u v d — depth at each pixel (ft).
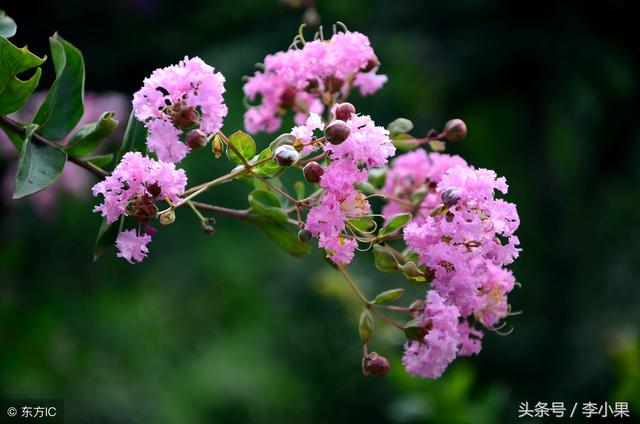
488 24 32.50
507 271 6.66
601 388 22.68
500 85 33.32
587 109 34.09
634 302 26.27
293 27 34.50
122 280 32.17
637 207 32.76
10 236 22.75
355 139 5.83
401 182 8.07
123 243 5.88
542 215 33.73
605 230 31.42
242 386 27.02
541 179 34.45
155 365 27.91
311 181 6.08
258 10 35.65
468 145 36.91
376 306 6.64
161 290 32.96
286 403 25.82
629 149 33.60
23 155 6.14
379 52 34.73
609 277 27.76
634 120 33.32
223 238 36.24
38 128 6.59
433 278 6.25
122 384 25.85
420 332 6.35
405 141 7.70
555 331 26.81
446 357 6.22
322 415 24.70
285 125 15.62
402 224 6.34
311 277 28.32
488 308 6.64
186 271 34.22
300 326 27.17
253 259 35.17
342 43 7.34
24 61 6.30
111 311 28.81
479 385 25.03
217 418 26.23
